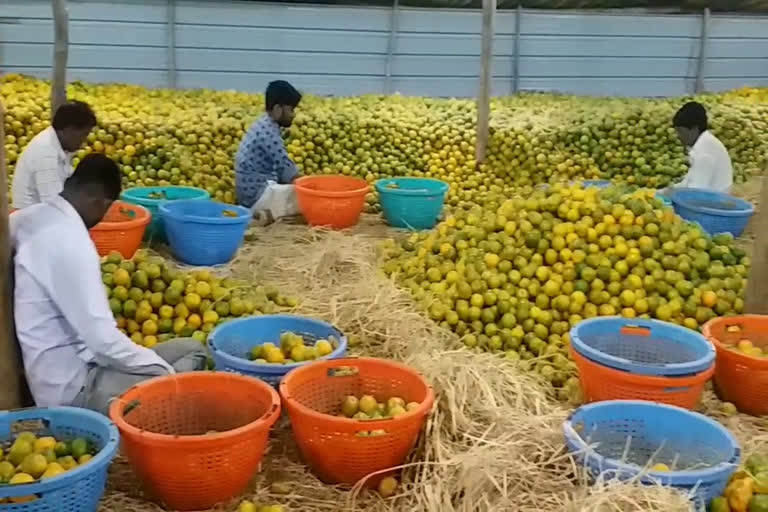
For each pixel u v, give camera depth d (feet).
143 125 28.09
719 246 18.76
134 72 34.81
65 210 12.64
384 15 36.55
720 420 14.61
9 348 12.73
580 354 14.12
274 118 26.27
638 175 30.99
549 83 39.42
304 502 12.12
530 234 17.92
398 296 18.35
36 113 27.99
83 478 10.05
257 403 12.52
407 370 13.50
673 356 15.19
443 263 19.02
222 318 16.75
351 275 21.09
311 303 18.26
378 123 30.78
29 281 12.55
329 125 30.58
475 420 13.43
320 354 14.65
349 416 13.20
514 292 17.34
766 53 41.29
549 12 38.34
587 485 11.50
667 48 40.11
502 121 31.83
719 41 40.57
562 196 18.93
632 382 13.47
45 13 33.24
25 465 10.57
